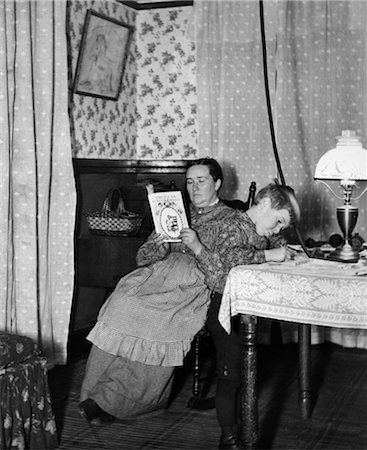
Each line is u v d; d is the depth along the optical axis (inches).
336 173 149.2
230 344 138.6
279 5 220.2
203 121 228.1
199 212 153.4
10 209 183.0
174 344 147.8
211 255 141.9
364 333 219.9
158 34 243.9
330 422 158.9
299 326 159.3
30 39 183.0
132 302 149.5
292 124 223.1
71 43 209.8
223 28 223.9
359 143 151.9
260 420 159.5
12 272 184.9
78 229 211.3
